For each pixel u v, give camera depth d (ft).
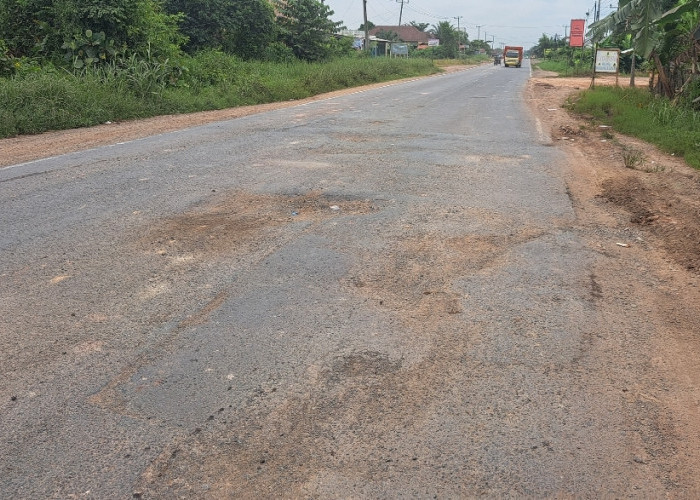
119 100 45.73
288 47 116.98
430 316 12.91
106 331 12.06
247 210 20.15
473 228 18.78
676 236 18.37
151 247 16.63
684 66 51.96
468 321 12.72
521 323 12.69
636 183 25.04
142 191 22.29
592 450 8.87
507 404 9.92
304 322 12.52
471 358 11.29
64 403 9.73
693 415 9.80
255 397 9.97
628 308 13.61
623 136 39.40
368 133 37.55
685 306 13.83
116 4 56.54
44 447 8.72
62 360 10.99
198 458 8.54
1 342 11.57
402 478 8.22
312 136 35.91
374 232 18.15
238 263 15.57
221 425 9.26
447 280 14.79
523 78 124.98
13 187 22.66
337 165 27.43
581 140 36.91
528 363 11.18
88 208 20.11
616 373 10.94
